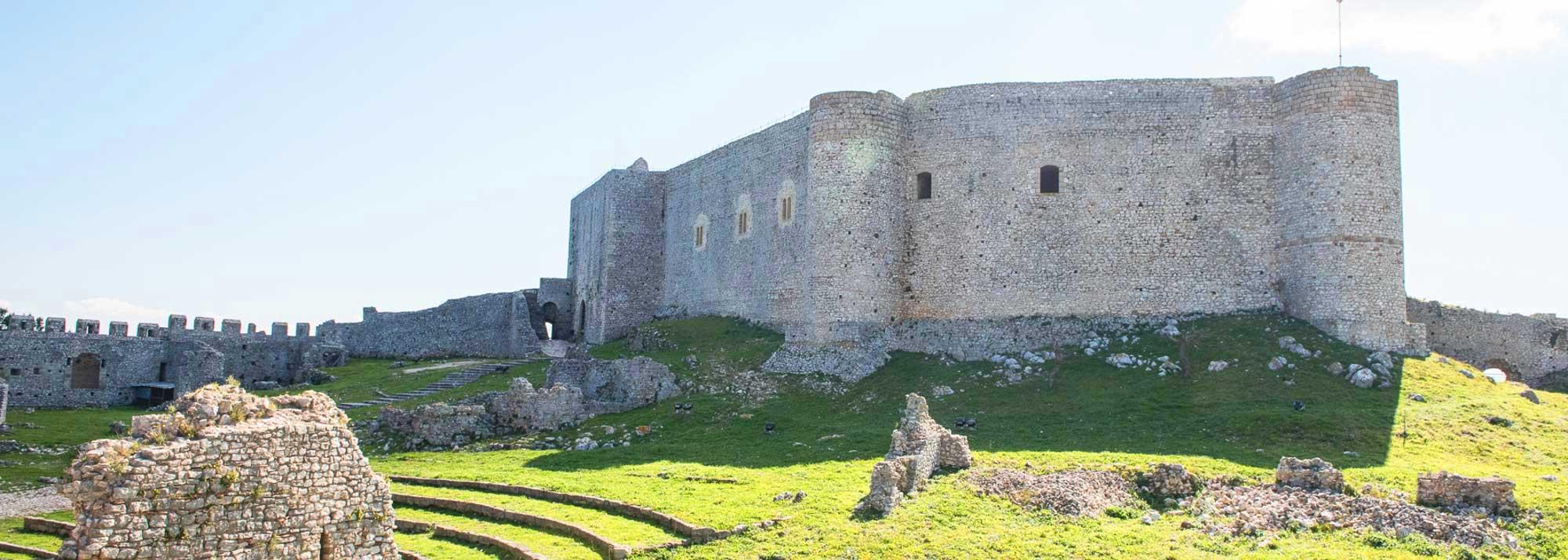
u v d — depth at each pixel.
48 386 65.38
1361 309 45.59
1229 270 49.56
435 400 54.84
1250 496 27.58
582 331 81.62
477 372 64.31
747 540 25.31
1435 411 36.62
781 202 59.50
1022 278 51.62
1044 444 34.66
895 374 48.28
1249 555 23.17
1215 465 30.27
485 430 45.12
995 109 52.91
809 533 25.36
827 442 37.31
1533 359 50.75
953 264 52.75
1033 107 52.44
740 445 38.31
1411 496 26.52
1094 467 30.31
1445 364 44.41
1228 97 50.50
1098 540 24.61
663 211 74.25
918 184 53.97
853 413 43.22
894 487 27.06
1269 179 49.59
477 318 82.31
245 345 75.19
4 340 64.31
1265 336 45.59
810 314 51.56
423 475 35.22
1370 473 28.94
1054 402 41.53
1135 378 43.25
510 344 79.75
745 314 62.25
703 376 50.72
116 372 68.31
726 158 66.06
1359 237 46.16
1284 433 34.41
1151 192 50.81
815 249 51.94
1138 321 49.84
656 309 73.44
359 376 70.31
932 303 52.84
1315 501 26.45
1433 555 22.91
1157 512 27.33
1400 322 45.88
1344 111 47.00
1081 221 51.34
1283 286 48.62
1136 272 50.50
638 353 59.59
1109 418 38.34
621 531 26.52
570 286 86.94
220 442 19.17
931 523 25.75
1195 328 47.88
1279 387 40.19
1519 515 24.86
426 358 80.38
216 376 68.31
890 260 52.56
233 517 19.19
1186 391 40.78
